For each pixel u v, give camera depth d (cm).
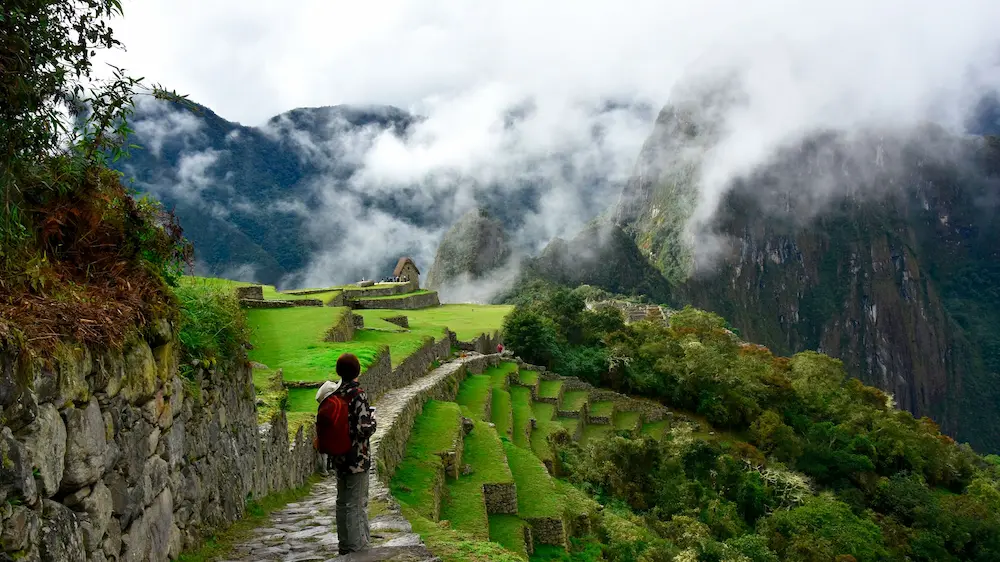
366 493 650
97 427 452
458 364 3569
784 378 5978
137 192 635
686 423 4566
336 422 627
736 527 2972
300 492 1162
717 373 5406
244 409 882
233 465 809
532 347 5325
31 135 489
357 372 655
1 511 332
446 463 1819
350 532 632
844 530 3216
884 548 3328
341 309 3162
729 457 3753
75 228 544
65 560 394
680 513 2894
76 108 544
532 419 3219
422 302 7281
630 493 2967
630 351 5666
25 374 364
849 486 4488
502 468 1944
